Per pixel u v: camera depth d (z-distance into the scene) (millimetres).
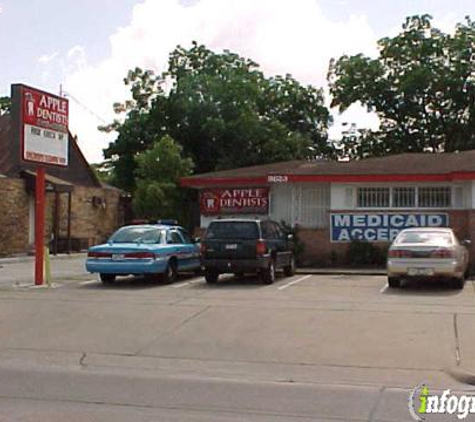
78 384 8680
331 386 8664
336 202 24531
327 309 13867
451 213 23516
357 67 47344
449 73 44938
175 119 44594
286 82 49438
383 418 7184
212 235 18594
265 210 25500
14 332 12016
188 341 11266
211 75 45750
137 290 17203
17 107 16906
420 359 10016
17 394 8117
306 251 24625
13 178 31438
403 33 46594
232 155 44281
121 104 46219
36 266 18188
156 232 19312
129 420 6969
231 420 7020
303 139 46000
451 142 46688
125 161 45281
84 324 12602
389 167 24688
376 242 24141
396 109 47594
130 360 10172
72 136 38969
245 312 13539
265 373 9398
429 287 17812
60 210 35000
